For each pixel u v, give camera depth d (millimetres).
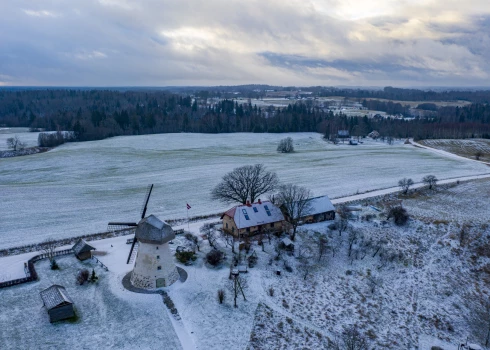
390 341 52094
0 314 50281
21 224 82688
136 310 52156
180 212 90312
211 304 54094
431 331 55031
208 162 145625
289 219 78312
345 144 196375
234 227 73625
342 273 65812
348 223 81812
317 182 116625
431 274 67812
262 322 51500
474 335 54875
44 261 64875
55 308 48594
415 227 81938
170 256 57719
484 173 129750
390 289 63312
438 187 110000
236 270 60250
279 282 60812
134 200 99875
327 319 54438
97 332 47844
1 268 62312
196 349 46000
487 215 87812
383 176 125000
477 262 71375
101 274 60562
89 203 97312
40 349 44562
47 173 128250
